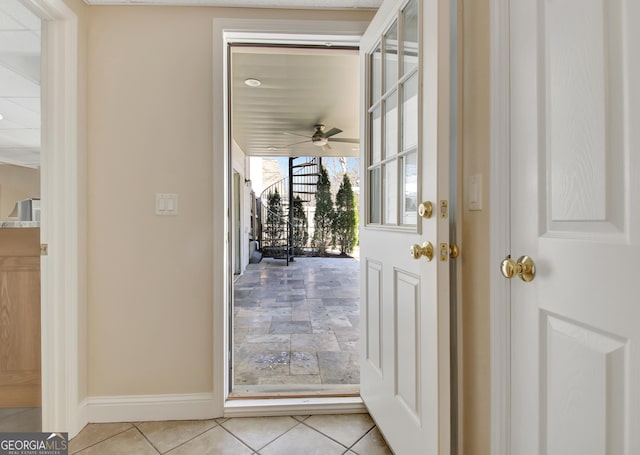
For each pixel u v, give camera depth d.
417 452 1.19
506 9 0.98
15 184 5.63
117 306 1.68
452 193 1.22
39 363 1.79
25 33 1.85
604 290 0.70
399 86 1.39
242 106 3.92
